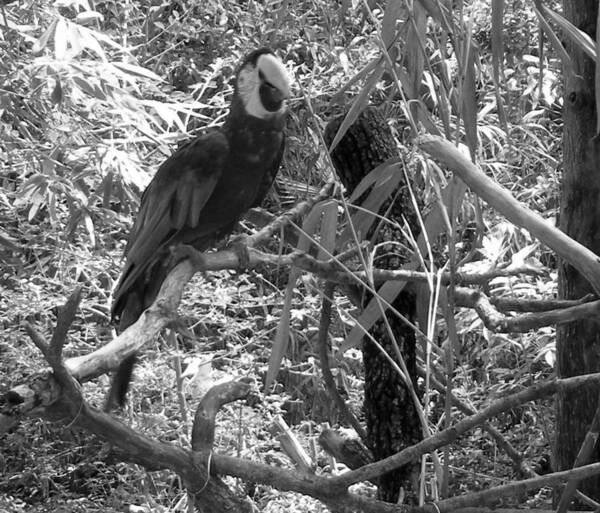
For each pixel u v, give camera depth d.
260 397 5.03
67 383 2.35
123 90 4.58
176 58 6.82
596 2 3.52
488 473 4.88
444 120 3.01
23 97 4.77
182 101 5.95
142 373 4.76
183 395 4.80
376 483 4.04
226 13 6.54
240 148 3.61
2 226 5.43
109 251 5.25
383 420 3.90
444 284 3.50
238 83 3.65
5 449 5.00
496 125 6.10
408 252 3.93
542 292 4.74
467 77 2.93
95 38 4.49
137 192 4.99
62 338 2.24
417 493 3.85
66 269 5.07
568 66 3.12
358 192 3.42
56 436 5.09
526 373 5.06
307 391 5.89
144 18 6.79
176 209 3.59
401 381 3.88
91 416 2.61
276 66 3.57
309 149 5.43
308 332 5.92
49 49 4.76
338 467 5.07
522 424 4.98
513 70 5.89
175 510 4.72
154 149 5.62
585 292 3.59
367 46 6.07
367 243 3.60
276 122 3.62
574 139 3.54
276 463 4.97
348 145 3.92
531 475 3.73
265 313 5.68
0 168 5.25
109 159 4.53
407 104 3.04
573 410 3.59
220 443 4.72
